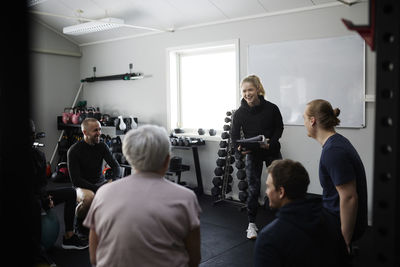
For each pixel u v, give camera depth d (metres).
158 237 1.33
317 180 4.54
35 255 0.55
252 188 3.70
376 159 0.59
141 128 1.46
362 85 4.12
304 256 1.28
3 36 0.50
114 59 6.87
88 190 3.62
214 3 4.96
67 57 7.36
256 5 4.76
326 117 1.93
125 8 5.62
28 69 0.51
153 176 1.43
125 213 1.33
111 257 1.33
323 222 1.34
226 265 3.20
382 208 0.60
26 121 0.52
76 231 3.72
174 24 5.73
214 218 4.50
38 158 3.12
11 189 0.52
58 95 7.28
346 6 4.16
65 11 6.11
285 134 4.75
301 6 4.49
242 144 3.54
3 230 0.52
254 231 3.78
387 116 0.58
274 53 4.78
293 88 4.65
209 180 5.65
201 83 5.89
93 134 3.62
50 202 3.31
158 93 6.21
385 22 0.58
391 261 0.59
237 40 5.13
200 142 5.48
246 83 3.54
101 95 7.20
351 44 4.16
